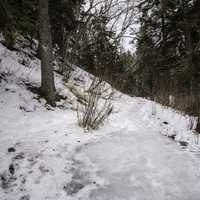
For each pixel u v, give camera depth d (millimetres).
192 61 9281
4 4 5461
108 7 8586
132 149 4133
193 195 3225
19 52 7828
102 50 8727
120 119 5566
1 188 3234
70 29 8781
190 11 9219
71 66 7832
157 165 3768
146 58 10367
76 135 4449
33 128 4531
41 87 5758
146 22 10305
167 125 5820
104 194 3168
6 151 3822
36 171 3498
